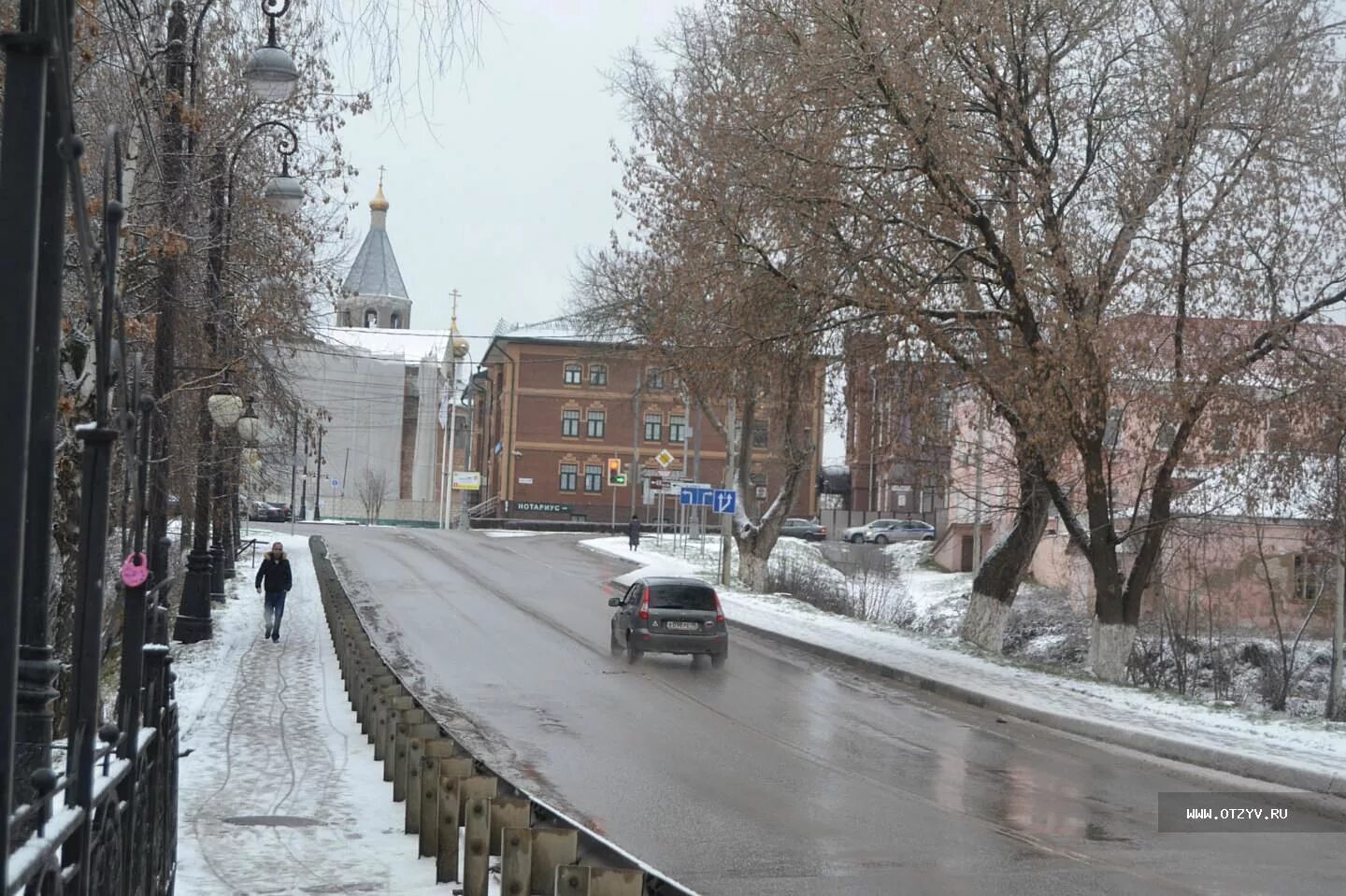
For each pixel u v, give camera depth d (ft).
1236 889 39.37
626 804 50.37
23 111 11.98
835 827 47.06
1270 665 124.16
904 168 96.84
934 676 96.37
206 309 90.48
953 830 47.26
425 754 39.70
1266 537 139.95
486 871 32.01
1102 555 105.09
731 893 36.96
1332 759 64.69
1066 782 59.36
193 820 41.45
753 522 180.34
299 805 44.70
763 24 100.89
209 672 81.05
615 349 191.93
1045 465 98.94
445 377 424.87
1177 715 80.48
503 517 379.55
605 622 131.13
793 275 102.47
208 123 87.61
